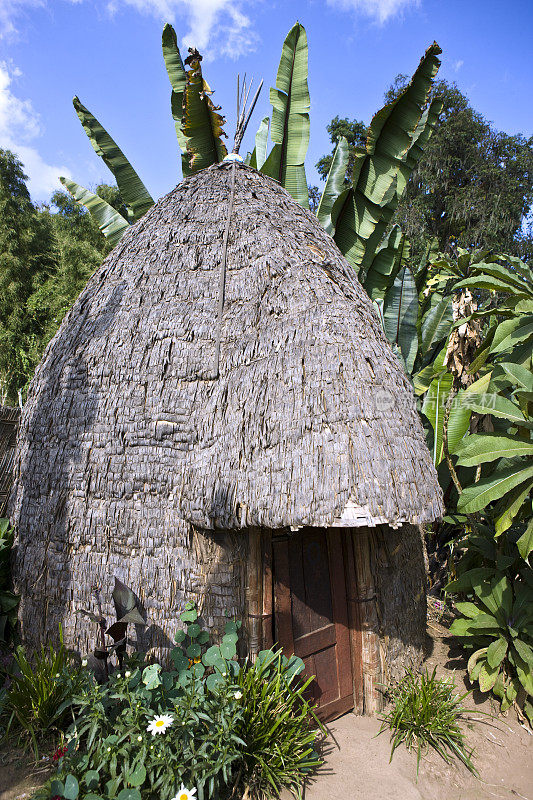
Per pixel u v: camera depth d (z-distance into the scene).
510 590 3.83
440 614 5.37
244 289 3.64
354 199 6.41
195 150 6.13
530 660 3.46
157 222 4.14
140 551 3.16
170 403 3.35
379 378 3.18
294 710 3.08
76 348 3.73
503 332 4.21
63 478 3.42
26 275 18.23
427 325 6.88
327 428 2.94
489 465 5.09
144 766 2.36
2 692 3.04
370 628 3.46
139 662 2.82
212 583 3.10
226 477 3.04
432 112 6.48
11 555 3.65
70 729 2.62
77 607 3.23
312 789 2.73
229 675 2.73
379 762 2.99
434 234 16.97
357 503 2.74
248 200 4.12
